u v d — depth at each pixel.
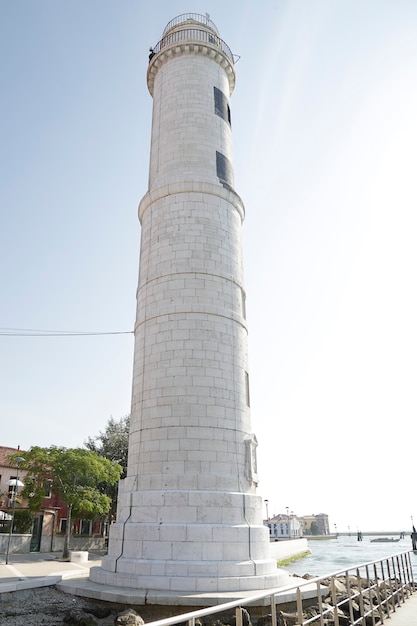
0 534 35.59
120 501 18.69
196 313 20.27
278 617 13.77
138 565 16.09
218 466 18.05
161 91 26.73
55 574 18.77
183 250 21.52
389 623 13.08
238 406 19.64
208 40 28.08
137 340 21.42
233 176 25.36
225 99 26.80
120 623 12.56
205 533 16.45
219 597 14.32
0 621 13.73
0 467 43.19
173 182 22.91
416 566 47.44
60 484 33.78
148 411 19.14
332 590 11.50
